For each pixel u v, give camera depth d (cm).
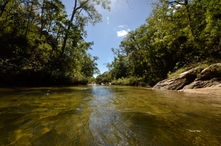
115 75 3328
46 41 1413
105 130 154
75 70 1748
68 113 223
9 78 689
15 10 1161
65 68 1454
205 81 695
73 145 117
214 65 688
